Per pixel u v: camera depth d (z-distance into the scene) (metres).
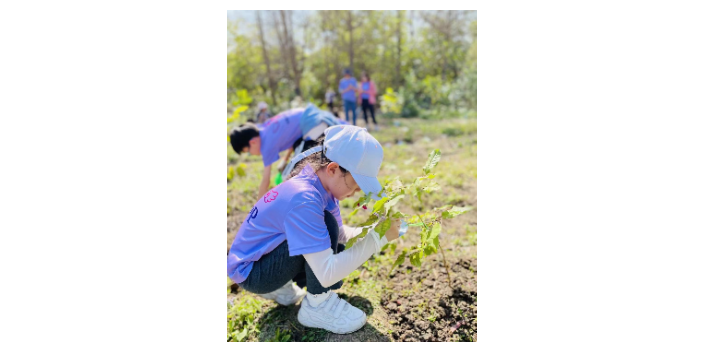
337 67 20.91
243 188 4.09
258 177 4.54
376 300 2.11
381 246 1.71
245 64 20.14
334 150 1.62
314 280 1.79
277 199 1.67
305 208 1.60
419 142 6.31
